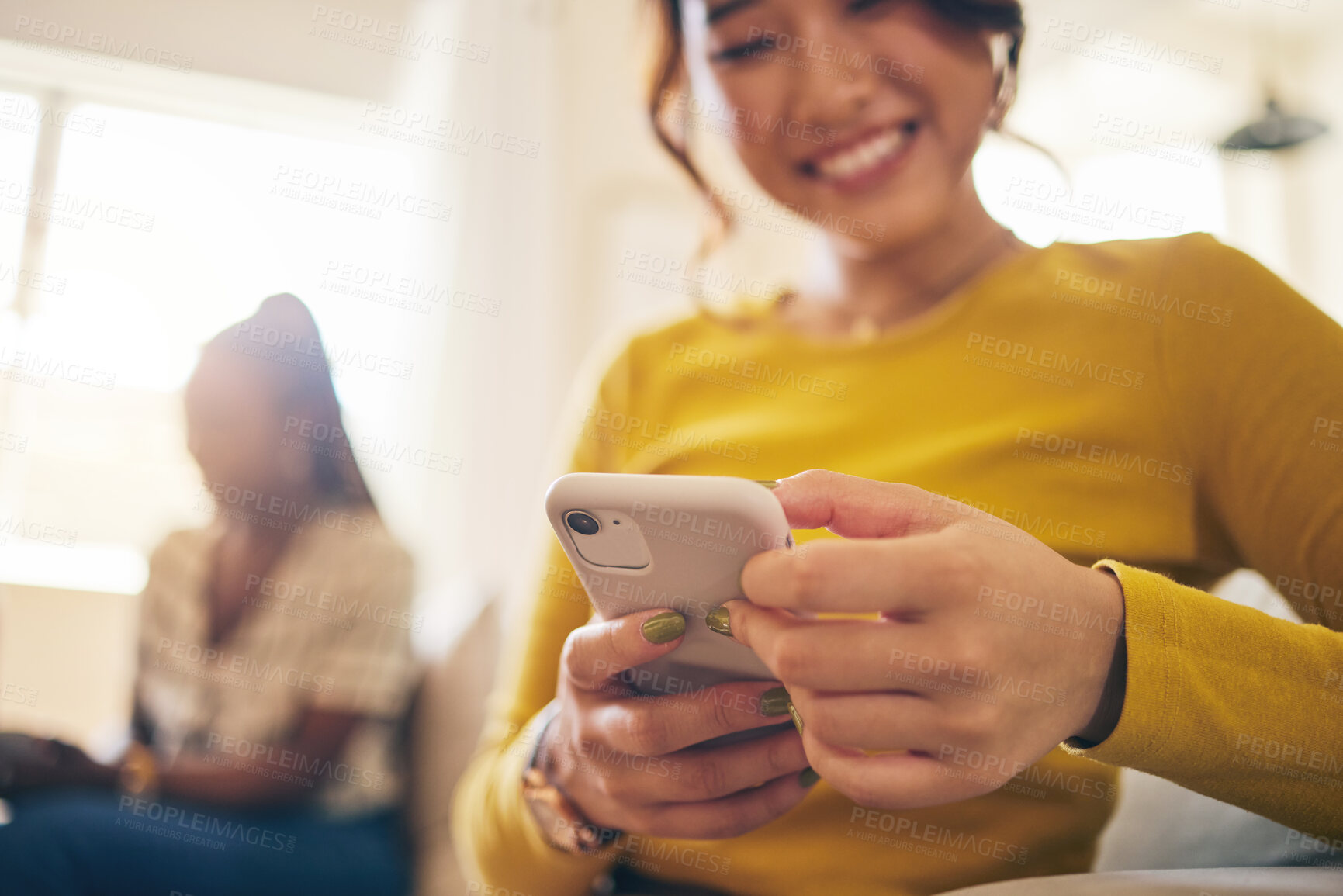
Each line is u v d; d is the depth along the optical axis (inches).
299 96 117.0
